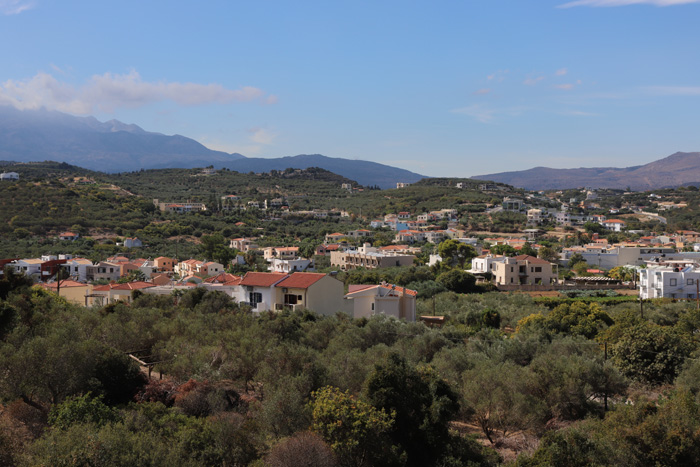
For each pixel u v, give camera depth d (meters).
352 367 40.94
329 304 70.12
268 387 37.25
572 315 75.12
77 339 39.41
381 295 75.88
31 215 186.00
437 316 82.69
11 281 60.94
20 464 23.75
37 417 31.48
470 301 102.75
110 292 83.31
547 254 174.50
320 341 54.06
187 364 41.12
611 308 93.75
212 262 137.25
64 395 33.66
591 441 31.75
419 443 34.16
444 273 125.88
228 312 61.34
